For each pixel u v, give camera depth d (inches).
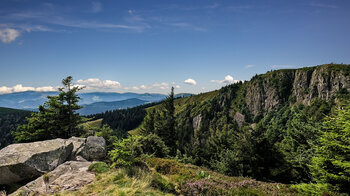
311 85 5403.5
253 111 6353.3
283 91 6058.1
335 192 409.7
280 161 815.1
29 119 863.7
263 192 374.6
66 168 425.4
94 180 366.3
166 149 945.5
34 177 409.4
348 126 479.2
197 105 7544.3
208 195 348.5
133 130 6540.4
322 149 517.7
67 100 942.4
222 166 869.2
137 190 313.9
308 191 410.9
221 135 1784.0
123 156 435.8
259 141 837.2
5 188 369.4
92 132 1109.1
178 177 457.4
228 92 7431.1
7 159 381.7
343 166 429.4
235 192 363.3
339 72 4869.6
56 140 523.5
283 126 4377.5
